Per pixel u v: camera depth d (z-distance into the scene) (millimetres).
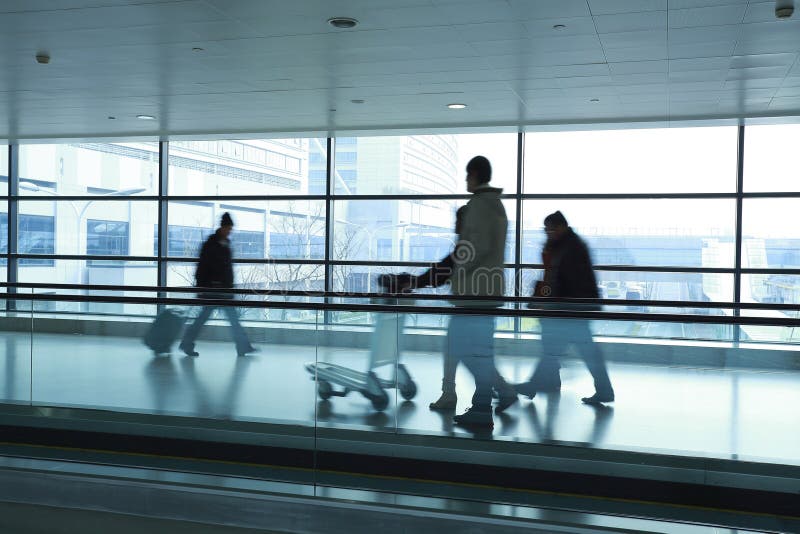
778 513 3910
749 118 11297
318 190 13586
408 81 9422
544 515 4016
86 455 5191
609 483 4176
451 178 13008
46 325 5250
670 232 11938
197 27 7375
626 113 11117
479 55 8211
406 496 4422
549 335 4266
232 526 4586
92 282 14602
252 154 13930
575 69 8711
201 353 4918
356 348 4602
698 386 4020
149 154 14359
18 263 14875
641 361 4102
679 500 4062
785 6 6426
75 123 12641
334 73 9102
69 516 4930
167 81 9656
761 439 3928
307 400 4695
